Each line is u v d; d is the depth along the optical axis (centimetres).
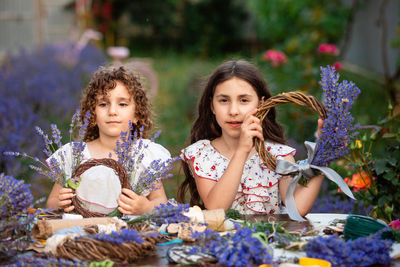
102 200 178
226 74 205
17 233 141
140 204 179
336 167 299
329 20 734
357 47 780
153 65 1010
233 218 184
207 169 217
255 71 210
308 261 129
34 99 477
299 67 592
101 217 173
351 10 724
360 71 734
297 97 181
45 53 736
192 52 1295
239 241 131
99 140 216
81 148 184
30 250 146
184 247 140
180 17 1328
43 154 328
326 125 173
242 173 207
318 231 161
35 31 988
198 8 1320
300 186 191
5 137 350
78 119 189
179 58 1171
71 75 667
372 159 246
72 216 168
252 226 155
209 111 226
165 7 1321
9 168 346
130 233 135
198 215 161
